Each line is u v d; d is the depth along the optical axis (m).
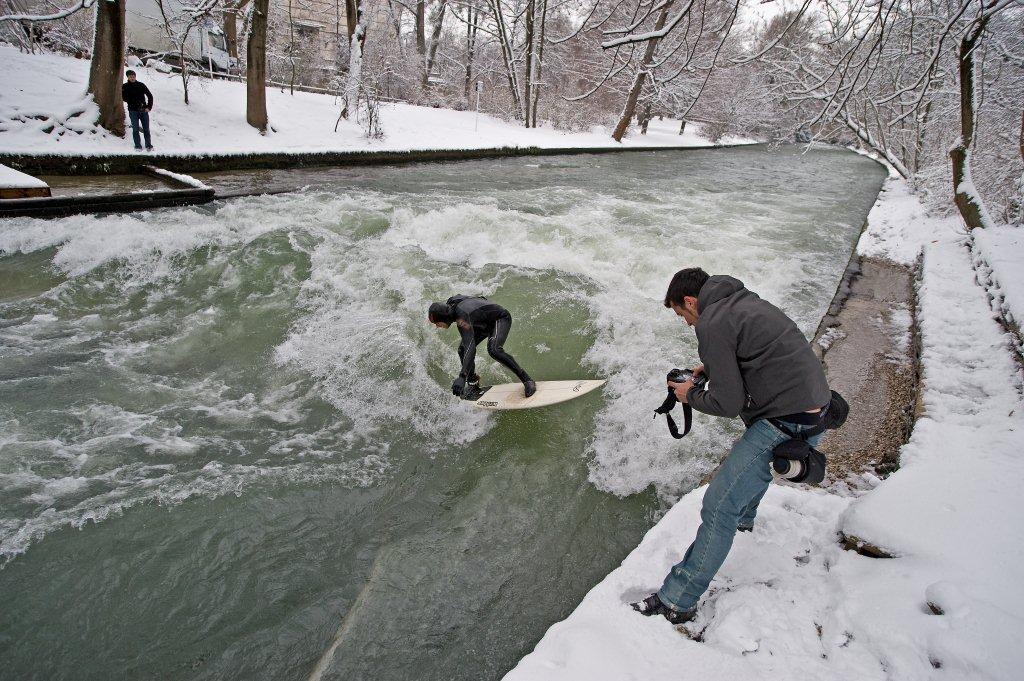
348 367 4.89
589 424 4.33
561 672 2.20
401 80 26.50
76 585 2.92
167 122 13.50
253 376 4.77
